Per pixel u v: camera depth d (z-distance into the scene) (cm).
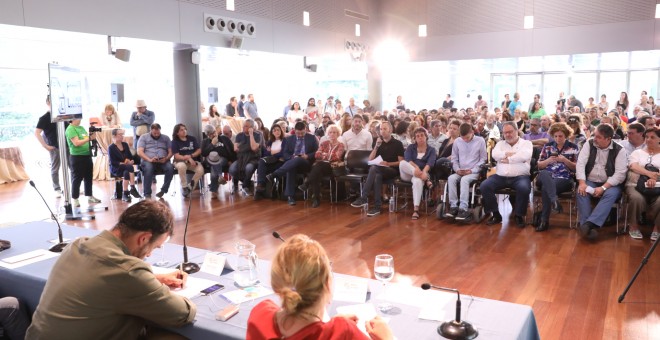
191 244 471
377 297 194
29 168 978
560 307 319
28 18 557
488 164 559
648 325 292
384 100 1585
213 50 855
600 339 276
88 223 551
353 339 134
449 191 550
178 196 707
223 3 816
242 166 705
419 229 518
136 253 186
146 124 820
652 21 985
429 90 1584
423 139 577
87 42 728
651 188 455
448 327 162
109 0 640
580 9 1045
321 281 133
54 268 188
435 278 375
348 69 1341
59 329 178
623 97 1153
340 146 647
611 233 487
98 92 1081
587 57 1106
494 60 1178
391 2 1242
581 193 484
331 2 1086
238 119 1078
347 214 591
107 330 179
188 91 803
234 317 182
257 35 888
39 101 1005
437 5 1188
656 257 412
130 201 668
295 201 668
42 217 582
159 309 175
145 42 720
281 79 1524
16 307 228
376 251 445
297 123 673
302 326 133
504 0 1115
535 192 515
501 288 353
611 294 339
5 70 934
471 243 464
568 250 437
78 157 615
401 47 1243
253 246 226
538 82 1421
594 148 483
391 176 594
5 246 273
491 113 817
